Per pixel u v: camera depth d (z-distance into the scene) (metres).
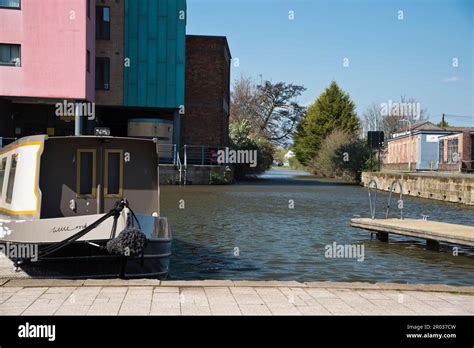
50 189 10.52
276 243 15.07
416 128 60.41
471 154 49.34
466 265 12.52
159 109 42.12
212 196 29.92
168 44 40.84
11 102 36.00
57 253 9.16
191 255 13.20
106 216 9.39
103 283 7.82
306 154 74.62
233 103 80.31
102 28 40.28
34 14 33.00
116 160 10.93
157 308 6.72
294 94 81.19
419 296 7.50
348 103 74.31
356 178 53.16
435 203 30.50
